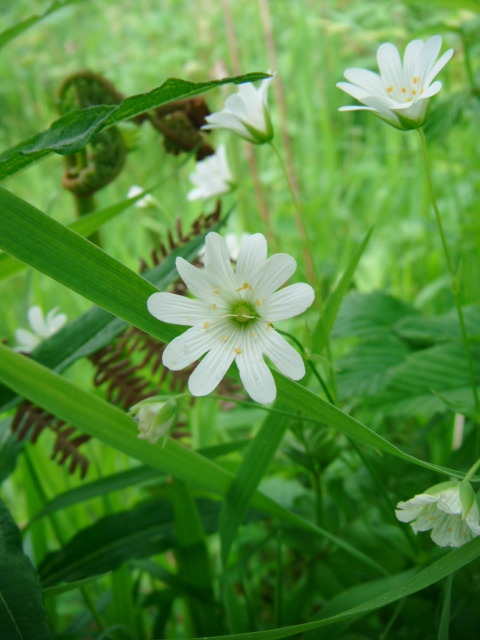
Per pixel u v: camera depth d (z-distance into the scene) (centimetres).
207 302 10
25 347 16
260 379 9
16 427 13
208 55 41
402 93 11
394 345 18
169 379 15
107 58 46
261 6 30
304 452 14
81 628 14
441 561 10
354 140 37
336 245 29
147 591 19
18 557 10
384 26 41
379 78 11
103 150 15
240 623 14
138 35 47
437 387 16
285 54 39
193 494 15
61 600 18
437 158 25
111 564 13
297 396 10
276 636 10
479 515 10
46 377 11
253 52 42
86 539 14
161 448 12
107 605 15
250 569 17
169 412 11
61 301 26
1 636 9
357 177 32
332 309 13
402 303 20
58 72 43
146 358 14
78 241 10
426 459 17
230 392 16
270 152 35
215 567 17
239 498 12
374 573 14
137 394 14
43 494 15
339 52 41
